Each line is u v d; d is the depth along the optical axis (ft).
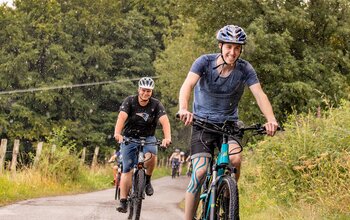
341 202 28.25
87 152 185.88
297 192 32.83
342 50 83.82
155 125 29.27
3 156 58.29
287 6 81.51
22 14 188.44
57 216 30.48
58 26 192.44
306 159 33.94
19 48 184.44
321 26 82.33
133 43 210.59
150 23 223.92
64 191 57.52
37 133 175.11
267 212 32.58
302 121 39.06
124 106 28.60
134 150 29.12
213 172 17.90
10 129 173.17
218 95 18.98
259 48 75.61
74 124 181.57
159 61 166.40
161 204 43.93
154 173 147.95
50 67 183.32
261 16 79.41
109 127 193.47
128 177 29.45
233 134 18.08
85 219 29.94
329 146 33.40
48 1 194.39
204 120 18.92
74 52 194.49
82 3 205.87
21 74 181.06
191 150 18.94
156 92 209.77
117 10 209.67
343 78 79.51
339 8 81.61
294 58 78.18
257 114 77.41
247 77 18.94
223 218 16.66
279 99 77.10
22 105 179.63
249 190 39.86
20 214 30.63
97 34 203.41
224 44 18.31
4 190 44.75
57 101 188.14
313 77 79.46
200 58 18.83
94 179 74.54
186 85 18.47
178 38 151.12
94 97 198.59
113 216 31.96
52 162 62.08
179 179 129.08
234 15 83.05
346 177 30.60
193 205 18.88
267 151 37.06
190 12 86.84
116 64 211.20
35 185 53.98
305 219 28.02
